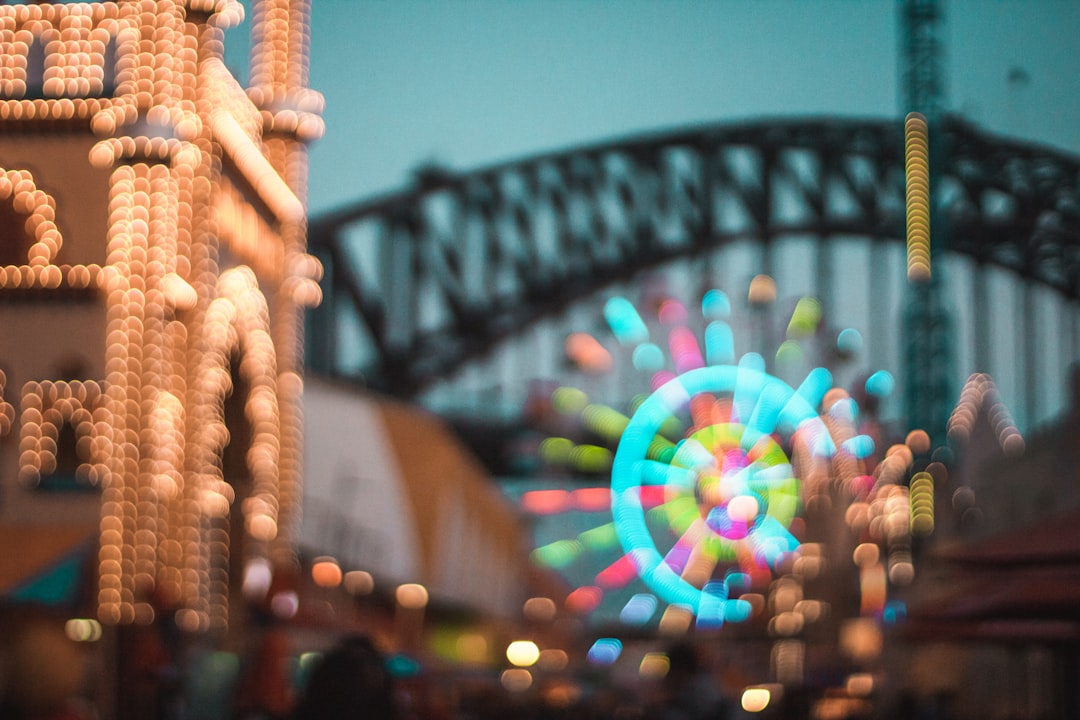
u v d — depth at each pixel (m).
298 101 39.91
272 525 37.31
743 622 116.94
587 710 37.66
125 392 31.00
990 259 114.19
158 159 31.61
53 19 32.19
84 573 29.86
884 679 55.41
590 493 124.69
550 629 92.50
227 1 32.62
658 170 113.31
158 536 31.06
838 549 106.56
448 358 106.81
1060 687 37.00
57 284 31.23
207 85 32.50
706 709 11.05
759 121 115.62
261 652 14.13
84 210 31.55
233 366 36.25
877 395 107.06
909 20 81.06
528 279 109.69
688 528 103.50
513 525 84.31
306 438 52.62
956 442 61.75
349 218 98.31
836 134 116.62
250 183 36.53
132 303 31.22
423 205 104.69
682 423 109.06
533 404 119.94
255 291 36.03
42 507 30.69
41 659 6.23
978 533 49.12
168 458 31.44
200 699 24.66
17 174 31.55
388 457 58.06
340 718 8.96
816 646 105.19
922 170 79.88
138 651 25.34
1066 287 114.44
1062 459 38.47
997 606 21.36
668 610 123.00
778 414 106.00
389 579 56.94
